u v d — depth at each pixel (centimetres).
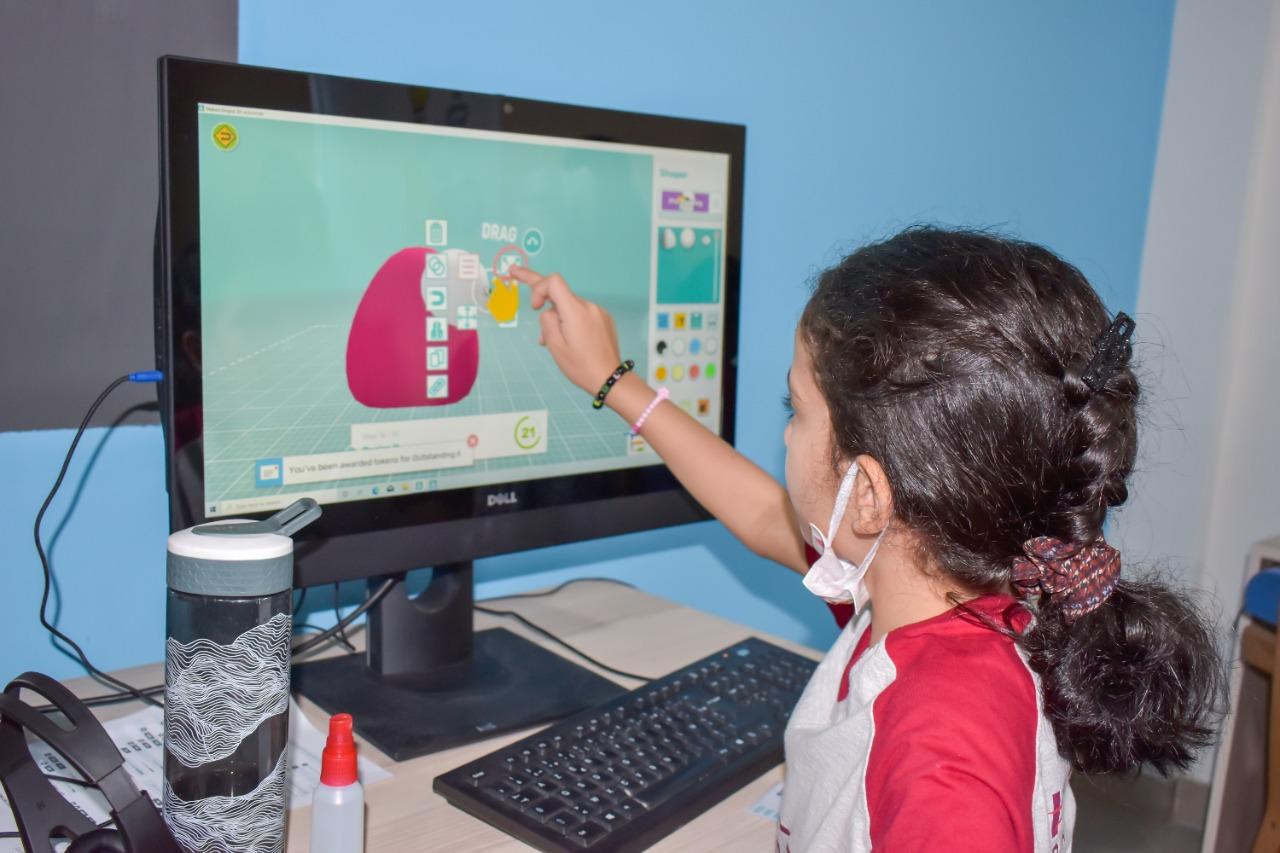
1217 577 229
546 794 71
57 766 73
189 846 59
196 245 74
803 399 64
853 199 156
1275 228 214
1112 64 194
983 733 52
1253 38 210
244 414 78
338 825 62
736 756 78
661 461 106
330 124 79
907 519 59
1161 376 214
